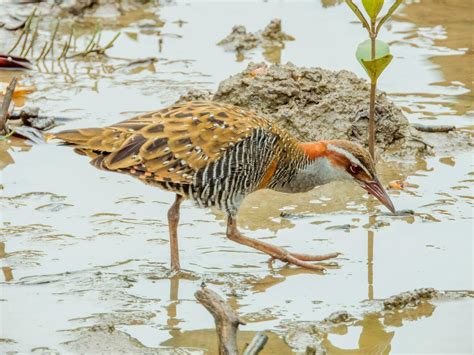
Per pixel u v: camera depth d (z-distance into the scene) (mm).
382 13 22469
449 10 22688
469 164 14969
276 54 19875
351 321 10516
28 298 10875
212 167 11719
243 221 13227
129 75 18750
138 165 11547
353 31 21328
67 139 11688
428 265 11812
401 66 19172
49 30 20984
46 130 15883
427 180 14391
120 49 20172
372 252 12227
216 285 11422
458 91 17875
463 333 10273
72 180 14266
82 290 11094
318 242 12531
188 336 10133
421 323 10492
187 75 18703
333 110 15586
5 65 18828
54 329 10164
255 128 12000
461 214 13234
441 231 12734
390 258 12055
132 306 10797
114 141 11617
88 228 12742
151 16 22344
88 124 16047
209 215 13391
